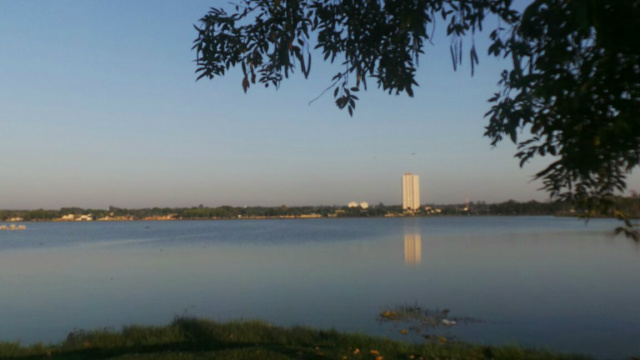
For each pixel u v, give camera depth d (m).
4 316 16.41
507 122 4.29
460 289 20.84
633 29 2.98
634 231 4.54
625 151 3.82
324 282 23.34
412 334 13.12
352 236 73.31
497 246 47.91
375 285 22.20
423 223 156.62
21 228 147.00
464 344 10.95
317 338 10.73
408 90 5.48
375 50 5.44
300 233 86.88
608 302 17.56
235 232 95.50
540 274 25.97
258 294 20.02
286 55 5.34
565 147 3.83
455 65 4.28
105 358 9.09
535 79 3.51
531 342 12.31
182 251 46.03
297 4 5.30
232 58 6.00
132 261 36.38
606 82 3.34
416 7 4.36
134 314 16.62
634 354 11.14
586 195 4.62
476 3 4.12
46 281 25.39
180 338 10.77
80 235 92.69
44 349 10.00
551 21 3.38
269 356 8.56
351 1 5.23
